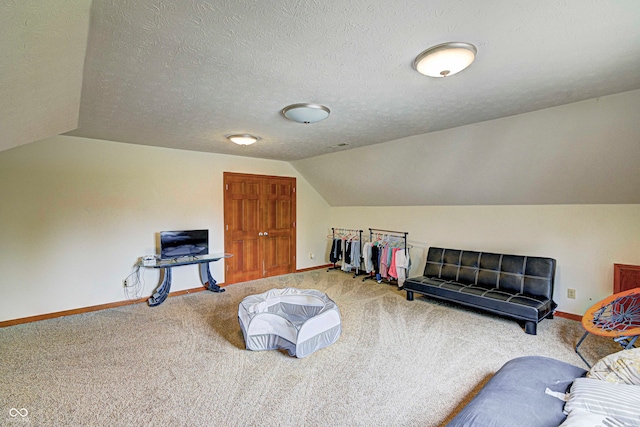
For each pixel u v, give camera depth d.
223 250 5.14
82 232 3.89
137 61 1.83
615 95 2.43
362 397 2.21
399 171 4.54
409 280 4.34
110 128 3.38
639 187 3.01
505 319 3.63
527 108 2.76
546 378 1.84
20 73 1.36
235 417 2.00
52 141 3.68
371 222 5.93
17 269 3.49
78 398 2.18
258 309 3.35
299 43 1.64
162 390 2.28
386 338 3.15
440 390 2.28
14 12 0.97
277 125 3.27
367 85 2.22
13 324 3.47
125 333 3.27
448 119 3.08
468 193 4.27
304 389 2.30
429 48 1.70
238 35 1.55
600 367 1.85
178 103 2.58
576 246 3.58
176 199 4.63
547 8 1.35
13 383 2.35
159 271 4.52
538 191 3.65
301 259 6.25
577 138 2.84
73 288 3.83
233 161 5.21
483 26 1.49
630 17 1.42
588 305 3.51
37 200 3.60
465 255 4.27
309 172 5.91
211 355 2.81
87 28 1.43
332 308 3.11
